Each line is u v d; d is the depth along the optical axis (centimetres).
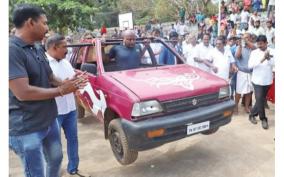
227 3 1434
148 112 355
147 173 389
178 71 450
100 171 400
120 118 386
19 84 219
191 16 1980
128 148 369
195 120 371
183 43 710
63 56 352
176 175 380
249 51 612
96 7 1087
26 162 246
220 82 418
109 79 411
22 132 238
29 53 238
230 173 381
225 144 468
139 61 496
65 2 949
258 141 478
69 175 382
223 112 402
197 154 436
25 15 232
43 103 246
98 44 475
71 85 235
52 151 278
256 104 544
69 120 364
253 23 1116
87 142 502
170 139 359
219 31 1282
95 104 454
